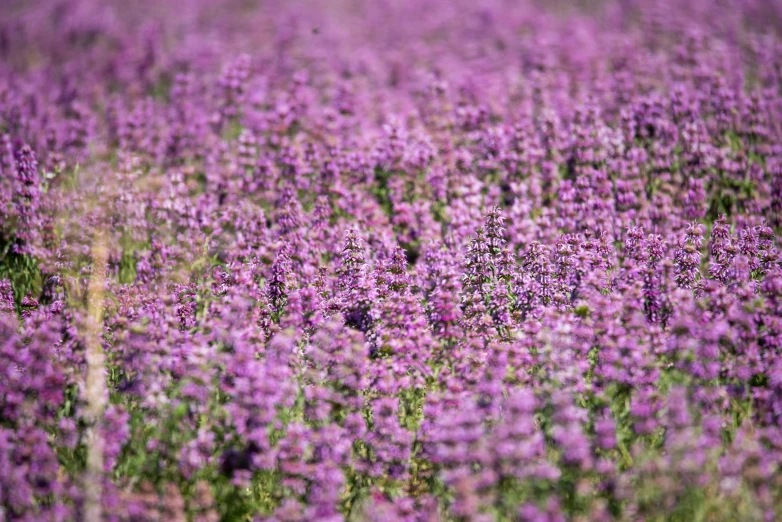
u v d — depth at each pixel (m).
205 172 13.98
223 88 15.77
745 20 21.08
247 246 11.00
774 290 8.74
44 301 10.80
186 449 7.86
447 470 7.46
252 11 26.27
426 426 8.12
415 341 9.02
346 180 13.02
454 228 11.98
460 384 8.27
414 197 12.66
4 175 12.76
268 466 7.64
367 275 9.95
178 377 8.50
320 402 8.11
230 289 9.25
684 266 9.82
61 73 19.16
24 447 7.49
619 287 9.27
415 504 7.92
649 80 16.08
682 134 13.38
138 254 11.83
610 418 7.92
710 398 7.86
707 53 17.33
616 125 14.61
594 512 6.88
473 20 24.08
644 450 7.66
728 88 14.69
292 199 11.90
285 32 22.30
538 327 8.60
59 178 13.40
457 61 19.98
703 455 7.09
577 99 15.23
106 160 14.43
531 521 6.79
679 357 8.20
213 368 8.41
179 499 7.32
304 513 7.36
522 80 17.09
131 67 18.91
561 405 7.39
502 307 9.59
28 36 22.53
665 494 7.06
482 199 12.61
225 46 21.36
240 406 7.70
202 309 10.12
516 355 8.40
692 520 7.26
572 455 7.13
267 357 8.47
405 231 12.14
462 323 9.41
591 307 8.86
